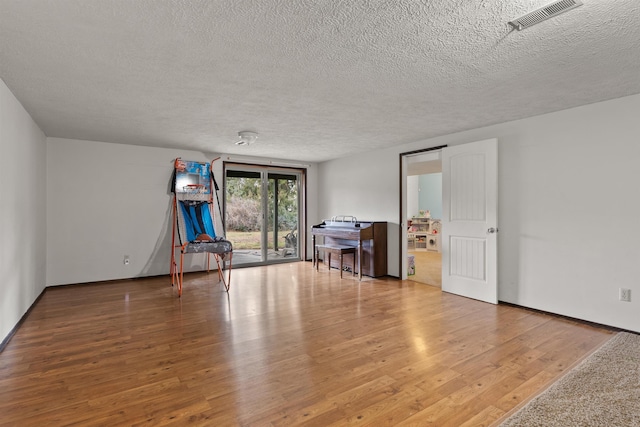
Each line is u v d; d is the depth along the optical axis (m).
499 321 3.37
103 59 2.30
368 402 1.97
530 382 2.19
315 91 2.94
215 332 3.08
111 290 4.66
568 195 3.44
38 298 4.20
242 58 2.29
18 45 2.10
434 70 2.50
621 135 3.10
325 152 6.00
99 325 3.26
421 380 2.22
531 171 3.73
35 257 4.02
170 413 1.86
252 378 2.25
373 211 5.88
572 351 2.66
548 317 3.49
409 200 10.38
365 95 3.05
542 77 2.64
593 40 2.05
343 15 1.77
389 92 2.97
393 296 4.35
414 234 9.71
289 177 7.12
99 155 5.11
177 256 5.70
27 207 3.59
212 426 1.75
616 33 1.96
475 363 2.46
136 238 5.39
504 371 2.33
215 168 6.07
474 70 2.50
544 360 2.50
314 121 3.94
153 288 4.79
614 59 2.32
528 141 3.75
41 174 4.36
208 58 2.29
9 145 2.90
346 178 6.46
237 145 5.37
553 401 1.95
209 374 2.29
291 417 1.83
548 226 3.59
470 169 4.22
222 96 3.07
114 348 2.72
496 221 3.96
